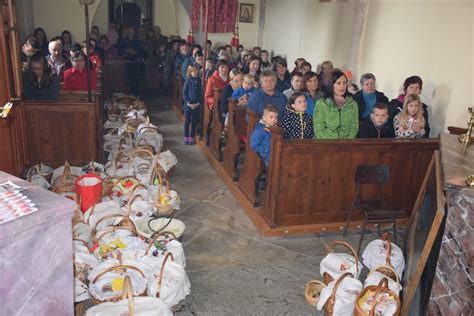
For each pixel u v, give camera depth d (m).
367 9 6.46
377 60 6.26
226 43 11.03
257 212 4.40
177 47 10.34
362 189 4.27
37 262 1.67
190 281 3.38
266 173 4.26
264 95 4.70
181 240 3.81
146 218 3.68
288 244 4.04
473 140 3.49
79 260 2.86
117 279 2.73
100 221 3.27
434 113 5.21
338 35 7.27
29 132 4.80
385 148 4.17
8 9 4.22
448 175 2.67
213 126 6.09
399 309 2.68
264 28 10.53
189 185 5.31
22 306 1.66
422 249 3.03
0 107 3.63
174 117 8.77
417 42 5.46
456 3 4.87
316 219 4.21
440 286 2.63
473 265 2.46
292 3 9.05
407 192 4.42
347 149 4.06
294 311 3.11
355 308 2.73
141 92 11.10
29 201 1.70
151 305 2.54
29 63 4.81
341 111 4.33
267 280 3.46
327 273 3.18
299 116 4.38
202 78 6.76
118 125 6.15
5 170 4.09
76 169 4.50
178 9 13.26
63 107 4.80
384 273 3.27
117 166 4.57
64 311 1.85
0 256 1.54
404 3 5.68
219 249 3.88
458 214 2.51
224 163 5.56
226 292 3.28
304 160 3.97
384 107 4.42
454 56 4.90
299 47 8.79
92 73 5.79
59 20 9.60
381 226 4.46
